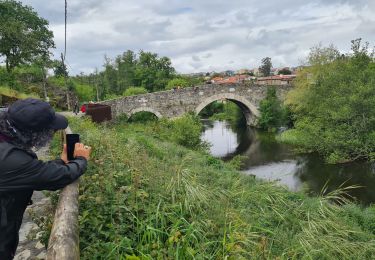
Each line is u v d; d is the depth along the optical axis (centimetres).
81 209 336
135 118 3650
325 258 523
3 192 184
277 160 2467
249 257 387
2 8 3728
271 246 453
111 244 286
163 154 1171
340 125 2342
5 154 183
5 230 193
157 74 6425
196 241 354
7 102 2086
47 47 3969
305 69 3269
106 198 355
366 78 2372
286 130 3644
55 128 210
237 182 825
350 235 728
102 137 714
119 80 6412
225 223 429
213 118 5894
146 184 474
